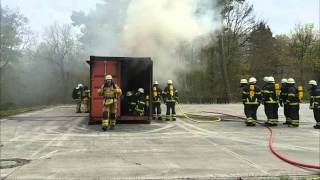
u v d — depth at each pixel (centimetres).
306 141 946
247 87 1305
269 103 1289
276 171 618
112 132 1105
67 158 720
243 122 1408
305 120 1546
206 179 570
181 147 845
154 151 794
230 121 1449
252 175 589
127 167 645
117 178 573
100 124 1311
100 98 1308
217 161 694
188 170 623
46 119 1520
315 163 678
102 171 616
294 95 1268
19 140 947
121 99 1383
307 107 2455
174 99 1471
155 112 1535
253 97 1288
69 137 1000
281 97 1334
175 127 1238
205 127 1245
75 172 610
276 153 759
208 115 1711
